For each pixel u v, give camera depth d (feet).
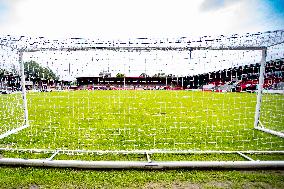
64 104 39.45
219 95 46.57
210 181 9.82
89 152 13.14
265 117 26.37
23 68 19.85
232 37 13.12
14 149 13.21
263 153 13.37
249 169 11.16
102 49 14.70
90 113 29.73
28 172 10.61
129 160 12.21
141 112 30.81
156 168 11.03
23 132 18.11
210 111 32.07
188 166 11.10
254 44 15.24
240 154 12.89
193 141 15.89
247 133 18.40
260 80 19.47
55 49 15.67
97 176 10.25
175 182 9.71
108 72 16.07
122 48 14.67
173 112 31.01
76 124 21.84
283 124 22.27
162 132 18.54
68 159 12.25
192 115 28.35
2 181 9.65
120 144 15.05
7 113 27.55
